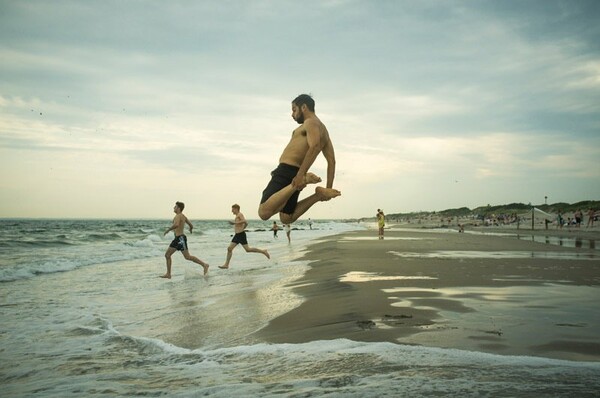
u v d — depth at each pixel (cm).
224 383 317
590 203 8269
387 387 273
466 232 3950
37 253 1883
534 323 446
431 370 304
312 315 543
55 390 330
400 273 893
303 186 328
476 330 420
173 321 596
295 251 1883
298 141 355
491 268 969
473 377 287
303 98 369
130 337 502
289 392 279
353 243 2114
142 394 309
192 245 2617
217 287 908
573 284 721
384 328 441
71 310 696
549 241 2255
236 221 1297
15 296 841
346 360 338
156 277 1118
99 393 318
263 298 722
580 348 360
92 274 1195
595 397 248
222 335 494
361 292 666
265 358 369
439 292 646
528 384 271
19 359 427
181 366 379
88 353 446
